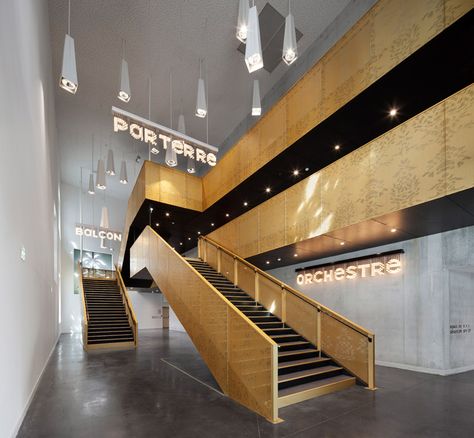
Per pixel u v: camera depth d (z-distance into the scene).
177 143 8.22
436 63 5.79
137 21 8.24
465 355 7.34
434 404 4.90
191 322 7.08
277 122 9.35
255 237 10.27
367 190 6.41
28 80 4.91
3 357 3.24
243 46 9.11
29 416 4.48
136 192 14.84
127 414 4.54
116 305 14.45
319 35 9.14
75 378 6.70
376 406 4.81
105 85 10.63
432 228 6.89
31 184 5.20
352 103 6.93
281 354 6.20
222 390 5.57
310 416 4.41
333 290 9.75
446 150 5.04
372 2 7.57
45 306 7.70
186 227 16.83
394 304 7.96
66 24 8.25
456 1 5.05
